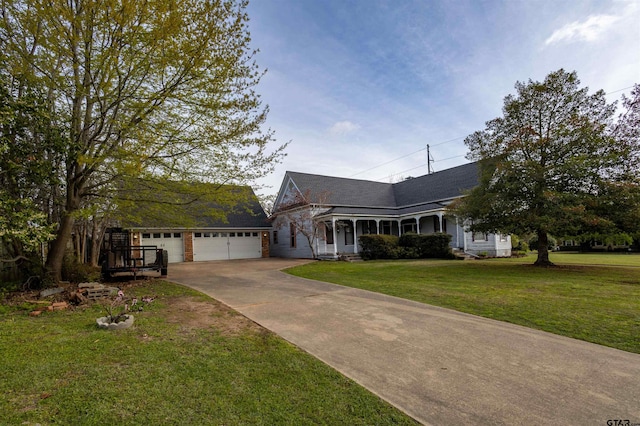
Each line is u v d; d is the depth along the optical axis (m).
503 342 4.50
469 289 8.27
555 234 11.89
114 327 5.00
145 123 7.93
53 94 8.02
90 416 2.66
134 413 2.73
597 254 23.52
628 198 10.62
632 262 14.91
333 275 11.48
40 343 4.34
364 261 17.36
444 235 18.02
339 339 4.69
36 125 7.09
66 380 3.29
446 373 3.56
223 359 3.90
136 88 7.87
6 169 6.82
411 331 5.04
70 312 6.12
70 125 8.22
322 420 2.66
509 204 12.21
